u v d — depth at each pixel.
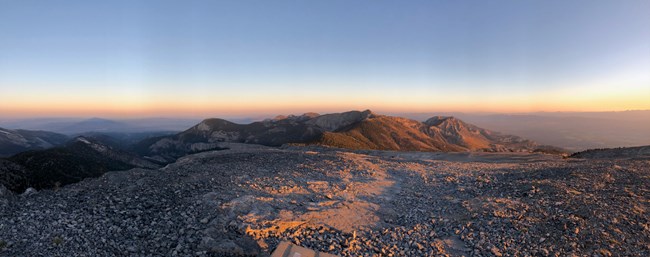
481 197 19.38
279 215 15.84
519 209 16.25
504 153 47.62
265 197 18.20
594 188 18.72
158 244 12.69
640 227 13.15
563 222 14.04
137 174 23.17
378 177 26.94
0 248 11.20
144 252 12.05
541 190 19.17
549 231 13.63
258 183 21.44
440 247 13.48
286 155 34.84
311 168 28.00
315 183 22.78
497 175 26.61
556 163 33.00
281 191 19.91
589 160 34.16
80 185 19.86
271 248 12.91
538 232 13.72
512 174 26.27
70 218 14.07
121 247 12.22
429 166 33.88
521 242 13.23
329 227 15.17
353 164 31.33
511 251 12.71
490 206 17.16
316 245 13.39
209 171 24.30
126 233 13.38
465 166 33.88
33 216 13.95
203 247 12.41
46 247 11.60
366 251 13.20
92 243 12.24
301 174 25.45
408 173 29.39
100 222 13.98
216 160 30.22
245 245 12.87
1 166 68.31
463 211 17.17
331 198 19.39
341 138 181.00
